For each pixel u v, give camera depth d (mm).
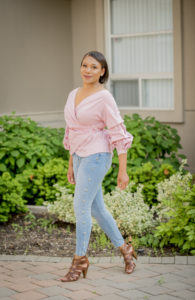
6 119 6723
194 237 4188
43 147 6379
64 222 5422
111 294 3480
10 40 7508
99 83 3832
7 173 5648
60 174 5977
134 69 8148
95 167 3678
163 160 6520
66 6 8359
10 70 7539
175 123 7707
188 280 3717
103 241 4656
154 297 3412
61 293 3514
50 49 8133
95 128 3695
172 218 4605
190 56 7441
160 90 7977
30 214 5590
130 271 3891
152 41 7922
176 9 7422
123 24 8109
